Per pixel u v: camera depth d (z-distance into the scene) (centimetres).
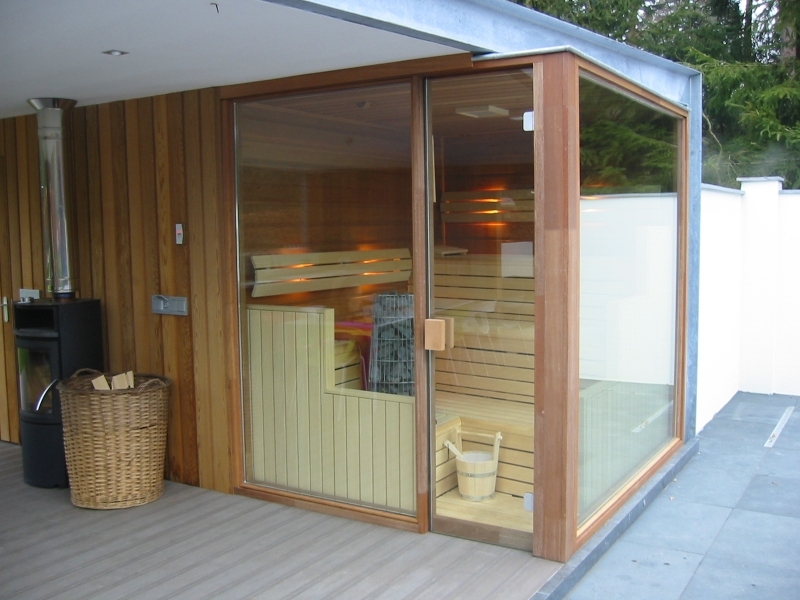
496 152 349
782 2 1345
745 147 1330
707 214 602
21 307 448
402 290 376
